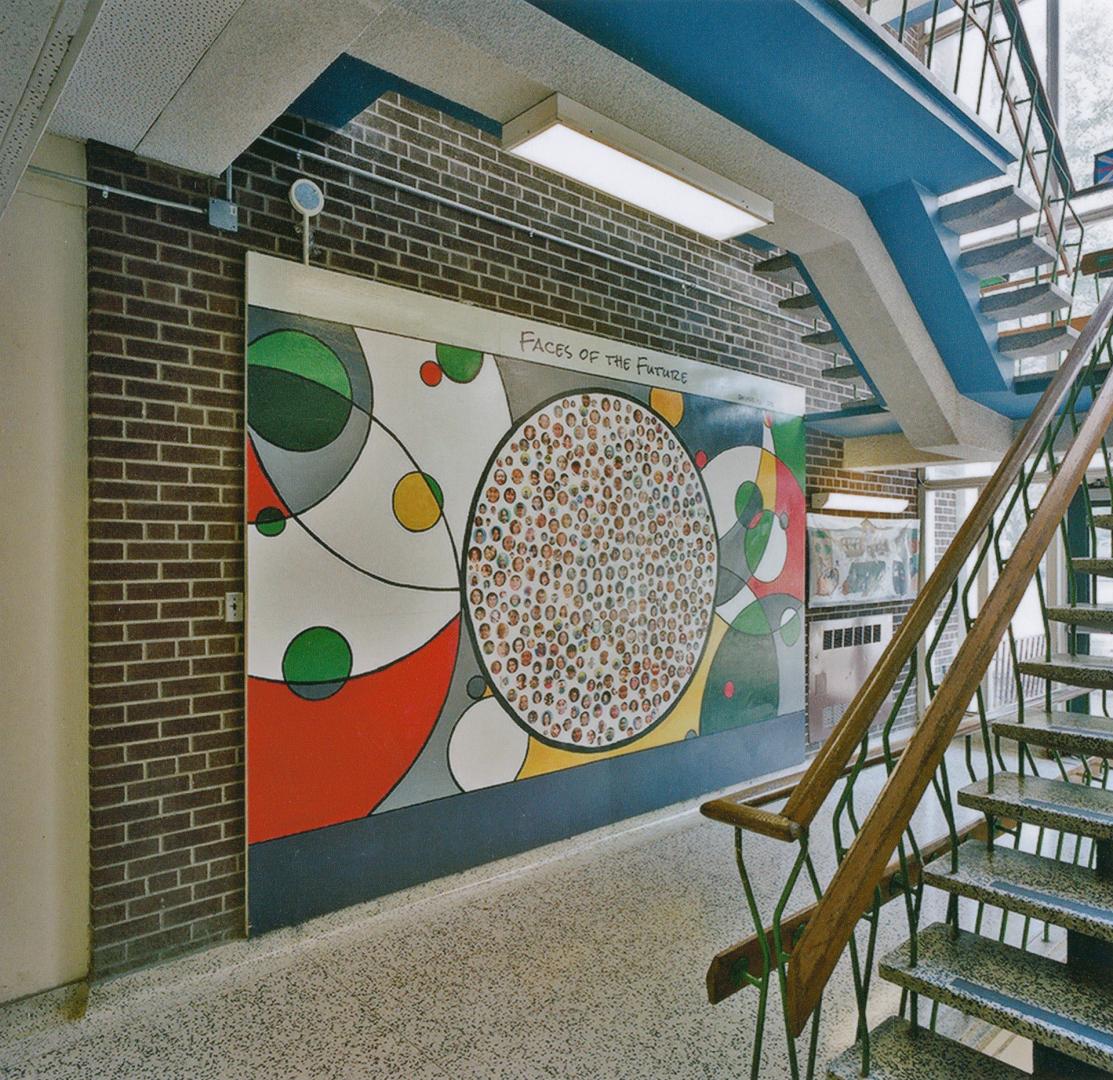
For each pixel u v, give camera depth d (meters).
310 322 3.07
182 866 2.80
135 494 2.70
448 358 3.49
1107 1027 1.59
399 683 3.33
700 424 4.63
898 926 3.15
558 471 3.92
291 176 3.08
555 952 2.93
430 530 3.43
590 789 4.08
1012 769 5.41
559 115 2.29
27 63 1.24
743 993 2.67
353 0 1.84
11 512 2.51
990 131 3.04
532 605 3.82
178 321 2.79
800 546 5.27
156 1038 2.40
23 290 2.53
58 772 2.60
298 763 3.04
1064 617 2.42
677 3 2.12
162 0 1.83
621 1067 2.28
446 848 3.50
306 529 3.06
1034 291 3.51
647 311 4.48
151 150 2.64
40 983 2.57
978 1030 2.52
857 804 4.71
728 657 4.80
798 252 3.48
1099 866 1.99
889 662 1.82
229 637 2.91
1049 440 2.52
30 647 2.55
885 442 5.55
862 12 2.34
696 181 2.68
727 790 4.79
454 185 3.61
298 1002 2.60
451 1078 2.23
